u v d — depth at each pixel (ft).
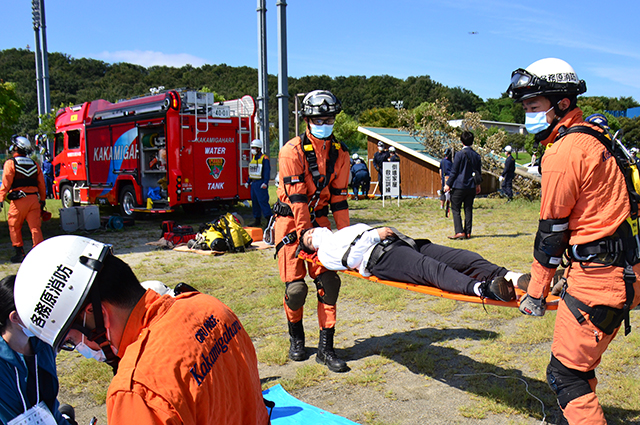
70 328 4.26
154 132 39.73
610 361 12.10
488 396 10.84
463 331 15.05
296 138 12.80
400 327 15.64
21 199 26.03
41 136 55.06
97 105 45.60
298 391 11.64
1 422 5.12
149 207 39.78
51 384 5.67
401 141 64.49
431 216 42.96
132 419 3.83
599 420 7.34
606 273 7.11
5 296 4.83
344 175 13.44
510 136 217.36
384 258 11.56
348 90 318.45
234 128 41.29
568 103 7.75
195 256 27.73
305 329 15.84
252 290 20.11
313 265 13.30
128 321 4.39
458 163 29.89
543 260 7.63
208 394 4.28
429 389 11.41
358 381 11.92
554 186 7.30
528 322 15.47
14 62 349.82
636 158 7.87
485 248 27.17
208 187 39.70
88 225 36.52
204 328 4.60
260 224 38.42
